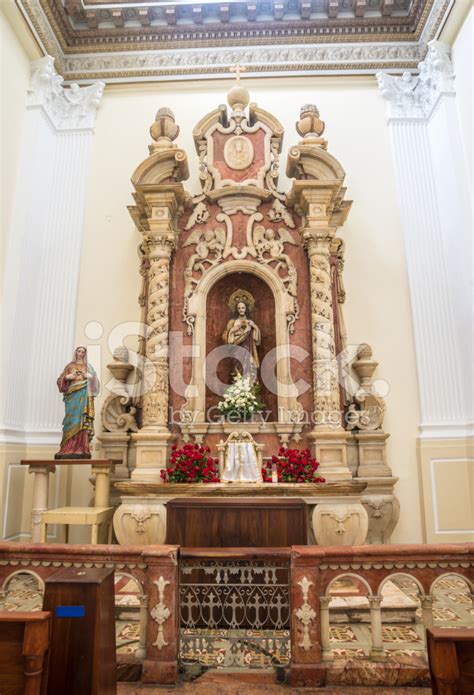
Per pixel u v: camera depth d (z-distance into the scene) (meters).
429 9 7.55
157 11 8.11
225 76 8.20
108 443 6.69
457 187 7.00
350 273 7.43
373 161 7.84
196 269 6.93
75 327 7.30
